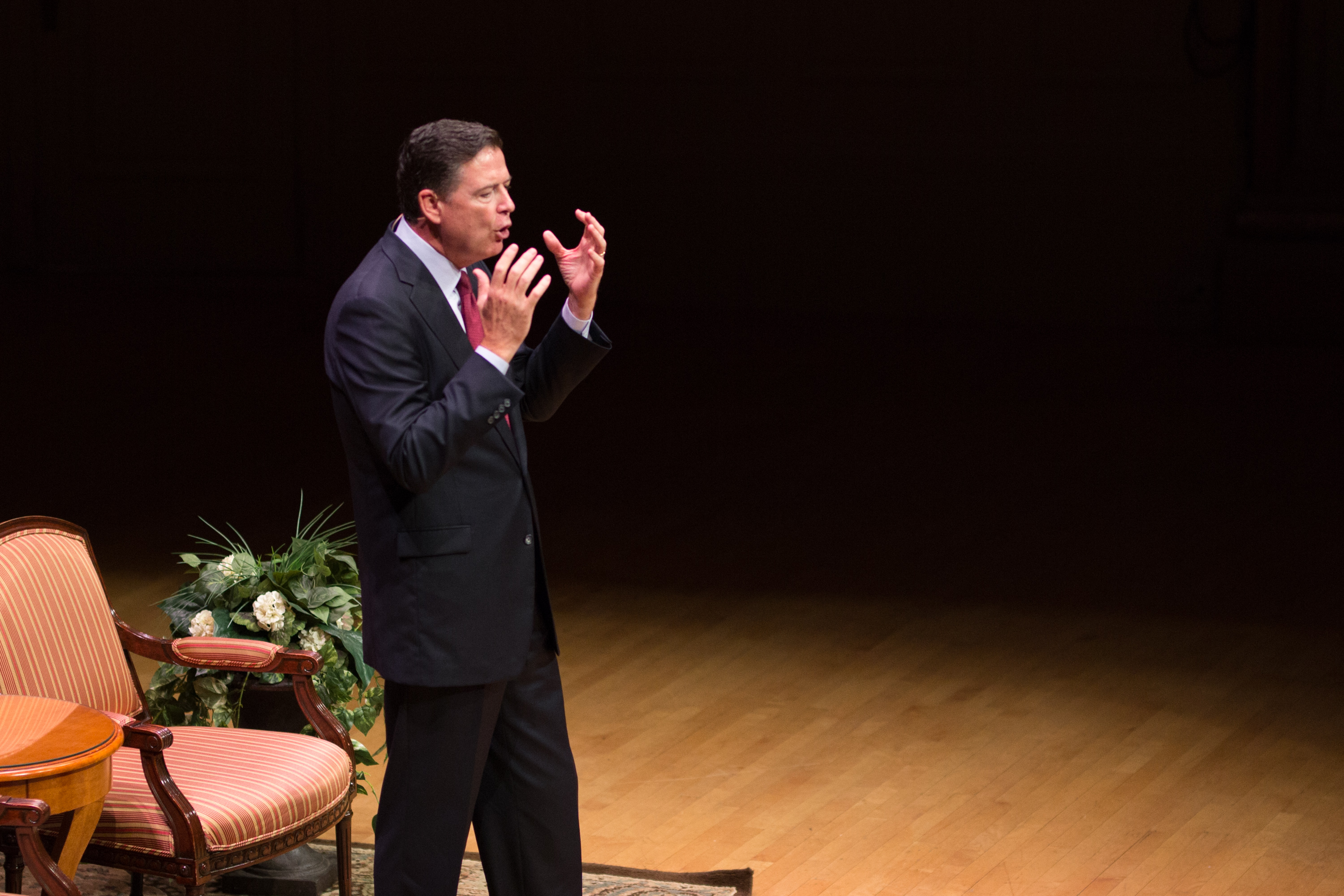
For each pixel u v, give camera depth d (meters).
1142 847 5.39
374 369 3.77
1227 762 6.10
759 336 15.14
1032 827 5.56
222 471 10.74
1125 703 6.72
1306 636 7.52
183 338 14.91
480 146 3.79
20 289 16.62
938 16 15.31
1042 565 8.70
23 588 4.48
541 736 4.17
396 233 3.92
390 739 4.04
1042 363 13.88
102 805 3.94
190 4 16.66
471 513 3.88
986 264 15.55
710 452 11.24
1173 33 14.63
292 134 16.83
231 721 5.04
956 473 10.60
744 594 8.27
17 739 3.88
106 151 17.03
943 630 7.68
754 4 15.81
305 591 5.04
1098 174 15.05
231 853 4.14
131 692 4.71
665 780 6.00
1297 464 10.63
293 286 17.00
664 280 16.50
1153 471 10.55
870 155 15.72
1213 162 14.70
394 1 16.53
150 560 8.78
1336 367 13.52
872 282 15.93
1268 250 14.50
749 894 4.99
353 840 5.47
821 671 7.15
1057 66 15.03
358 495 3.96
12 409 12.34
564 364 4.14
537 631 4.14
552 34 16.33
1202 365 13.70
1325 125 14.26
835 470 10.74
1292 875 5.17
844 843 5.45
